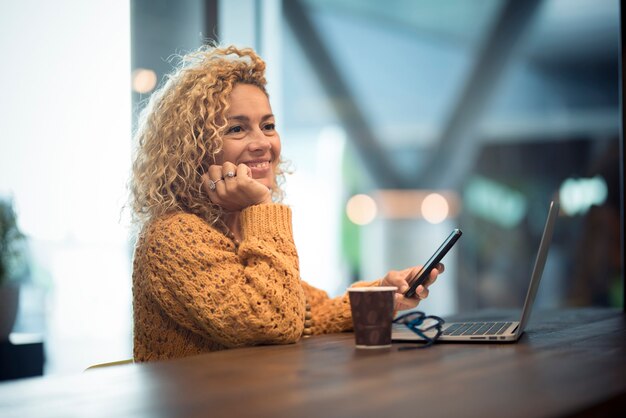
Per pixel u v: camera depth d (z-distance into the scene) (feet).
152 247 5.40
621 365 3.76
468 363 3.89
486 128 26.09
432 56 26.00
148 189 6.06
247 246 5.29
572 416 2.74
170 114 6.10
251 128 6.13
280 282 5.17
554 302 22.77
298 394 3.11
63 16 11.16
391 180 26.11
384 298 4.61
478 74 25.94
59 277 11.60
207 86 6.02
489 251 25.36
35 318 11.68
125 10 11.28
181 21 11.46
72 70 11.18
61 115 11.16
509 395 3.02
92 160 11.18
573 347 4.50
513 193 25.72
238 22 12.76
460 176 26.18
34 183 11.14
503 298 24.82
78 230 11.30
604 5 23.07
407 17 24.77
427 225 25.85
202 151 6.02
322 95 25.61
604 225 22.57
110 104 11.21
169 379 3.55
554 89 25.41
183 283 5.18
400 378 3.46
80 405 3.02
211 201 5.95
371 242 25.38
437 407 2.81
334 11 24.63
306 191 24.95
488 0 23.93
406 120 26.18
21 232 11.16
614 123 24.82
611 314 7.28
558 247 22.89
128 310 11.87
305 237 24.47
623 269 7.89
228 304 5.07
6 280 11.19
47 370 11.69
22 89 11.01
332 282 24.52
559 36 24.47
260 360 4.14
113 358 11.89
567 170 25.30
